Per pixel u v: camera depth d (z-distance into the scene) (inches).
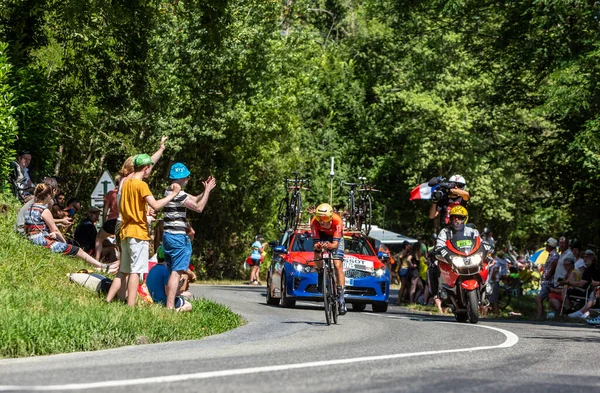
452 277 853.8
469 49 1793.8
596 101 1385.3
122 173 702.5
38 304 573.0
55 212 966.4
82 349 476.7
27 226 794.8
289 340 561.0
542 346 552.7
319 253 754.2
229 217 2484.0
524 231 3518.7
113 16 1203.9
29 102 1092.5
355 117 3412.9
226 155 2244.1
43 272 702.5
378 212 3366.1
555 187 1859.0
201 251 2434.8
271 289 1159.6
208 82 2009.1
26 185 989.8
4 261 691.4
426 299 1334.9
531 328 764.6
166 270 730.8
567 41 1523.1
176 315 637.9
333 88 3432.6
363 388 334.0
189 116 1964.8
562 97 1386.6
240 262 2536.9
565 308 1099.9
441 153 3090.6
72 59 1628.9
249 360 420.5
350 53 3511.3
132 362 408.2
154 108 1868.8
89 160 1849.2
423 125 3105.3
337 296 761.6
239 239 2534.5
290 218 1430.9
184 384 334.0
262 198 2549.2
